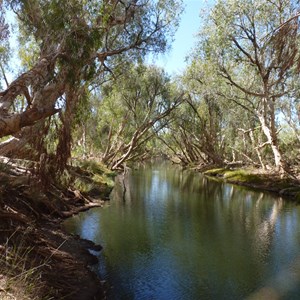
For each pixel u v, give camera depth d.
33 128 10.52
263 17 21.72
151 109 31.09
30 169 11.26
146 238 11.89
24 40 12.88
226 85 30.66
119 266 9.19
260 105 29.69
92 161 26.22
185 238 12.21
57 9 9.23
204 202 19.83
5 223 8.02
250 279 8.84
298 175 26.84
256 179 28.17
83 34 9.54
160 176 33.78
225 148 46.34
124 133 36.34
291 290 8.17
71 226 12.44
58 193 14.77
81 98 12.38
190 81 31.94
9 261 6.62
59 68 10.13
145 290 7.93
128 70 17.52
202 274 9.04
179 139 54.31
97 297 7.34
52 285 6.92
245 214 16.83
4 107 7.83
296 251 11.16
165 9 13.70
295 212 17.58
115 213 15.36
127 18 12.38
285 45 8.73
